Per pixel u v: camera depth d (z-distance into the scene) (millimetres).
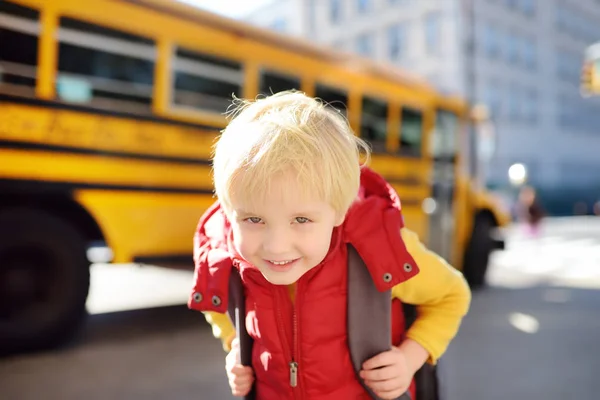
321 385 1204
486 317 5219
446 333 1301
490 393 3164
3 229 3451
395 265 1176
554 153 33312
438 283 1296
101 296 6145
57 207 3803
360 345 1186
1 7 3465
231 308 1303
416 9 28141
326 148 1027
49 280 3645
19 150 3484
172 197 4188
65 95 3699
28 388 3084
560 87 33906
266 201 998
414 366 1248
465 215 6895
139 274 8188
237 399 3000
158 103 4145
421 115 6484
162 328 4602
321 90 5285
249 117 1073
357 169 1095
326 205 1041
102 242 4191
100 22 3869
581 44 35531
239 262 1189
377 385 1180
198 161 4359
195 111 4371
